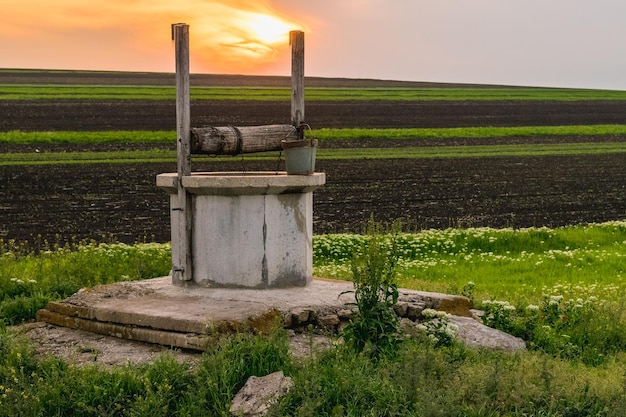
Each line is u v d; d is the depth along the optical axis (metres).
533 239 20.91
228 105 64.19
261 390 7.00
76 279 12.54
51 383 7.45
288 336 8.50
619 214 28.48
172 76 96.19
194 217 10.52
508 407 6.98
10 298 11.46
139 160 38.53
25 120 51.81
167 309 9.27
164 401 7.02
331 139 49.47
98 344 9.05
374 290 8.46
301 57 11.32
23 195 29.02
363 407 6.77
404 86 93.25
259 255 10.31
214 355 7.67
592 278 15.84
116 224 24.14
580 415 6.85
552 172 38.94
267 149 11.03
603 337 9.90
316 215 26.47
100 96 67.06
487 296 12.52
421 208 28.62
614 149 47.81
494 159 43.00
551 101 74.88
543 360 8.13
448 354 8.19
